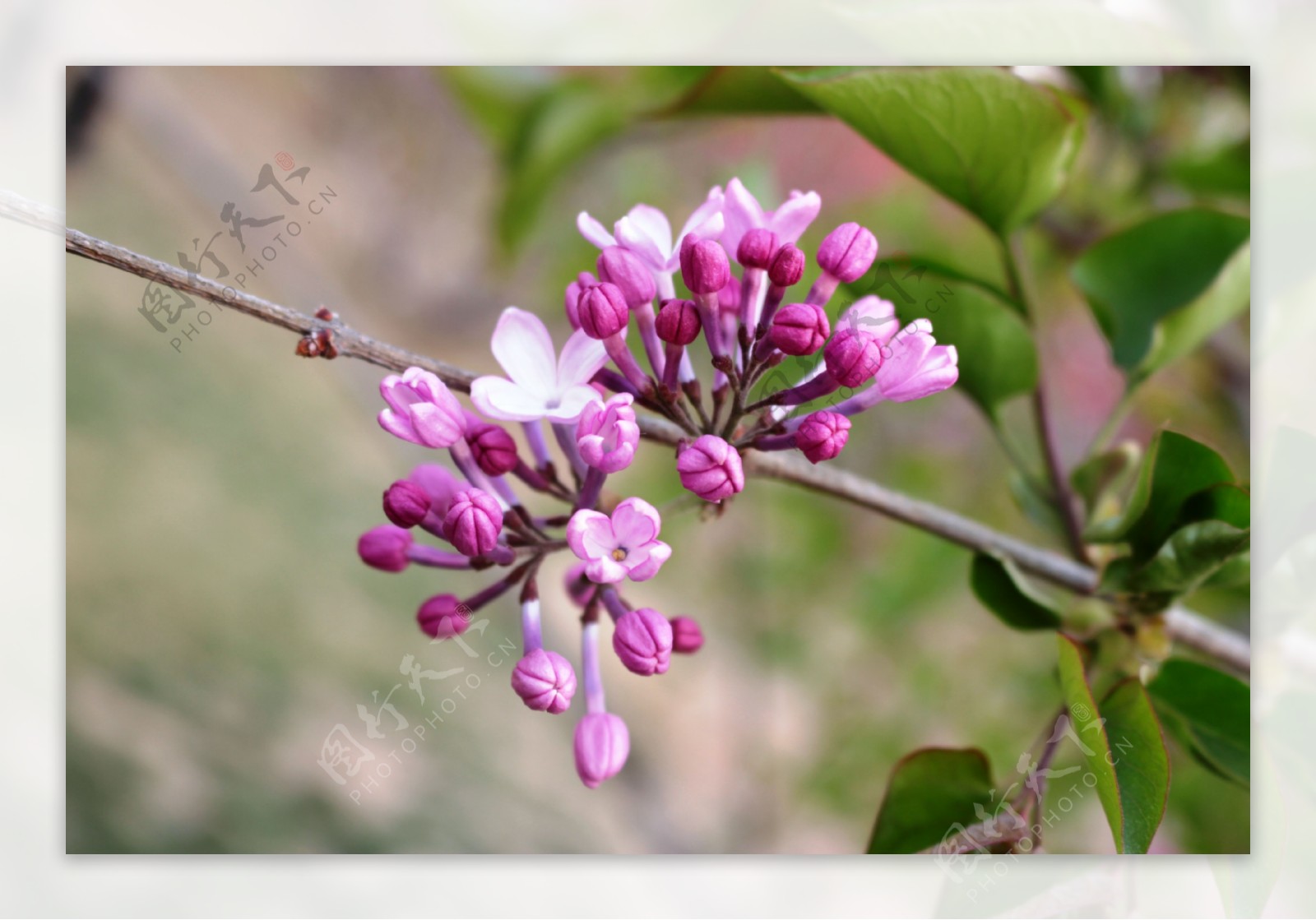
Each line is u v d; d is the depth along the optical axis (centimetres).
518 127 49
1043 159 42
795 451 41
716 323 39
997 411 44
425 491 40
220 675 67
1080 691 39
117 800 57
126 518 70
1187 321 43
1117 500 43
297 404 81
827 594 69
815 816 72
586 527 38
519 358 39
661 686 77
